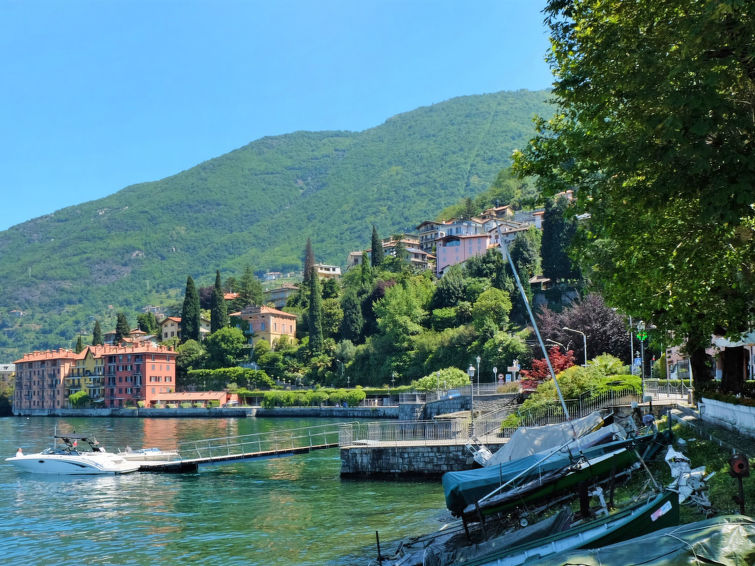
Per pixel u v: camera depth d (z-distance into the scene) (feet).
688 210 63.93
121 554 84.23
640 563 39.99
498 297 456.86
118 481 147.84
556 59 67.62
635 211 66.80
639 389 153.48
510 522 73.77
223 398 566.36
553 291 485.97
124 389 613.52
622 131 62.23
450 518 93.56
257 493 126.62
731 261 70.69
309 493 123.54
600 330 270.87
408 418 288.51
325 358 569.64
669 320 91.86
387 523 94.43
